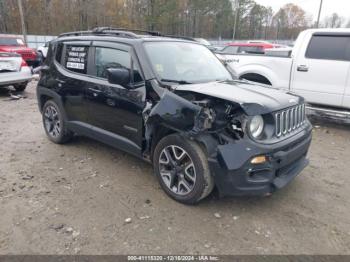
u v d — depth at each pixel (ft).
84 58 13.94
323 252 8.61
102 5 164.86
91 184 12.14
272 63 21.33
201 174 9.82
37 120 21.36
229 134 9.34
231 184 9.29
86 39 14.08
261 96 10.27
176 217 10.03
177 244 8.80
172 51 12.76
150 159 11.74
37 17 153.99
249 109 9.08
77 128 14.62
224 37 219.00
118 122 12.33
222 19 213.87
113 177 12.75
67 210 10.34
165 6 168.66
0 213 10.09
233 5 217.15
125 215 10.12
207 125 9.45
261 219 10.03
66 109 15.01
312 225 9.79
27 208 10.41
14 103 26.86
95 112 13.33
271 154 9.25
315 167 14.24
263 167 9.20
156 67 11.44
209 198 11.15
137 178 12.67
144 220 9.86
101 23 166.91
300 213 10.43
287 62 20.74
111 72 10.88
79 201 10.91
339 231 9.52
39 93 16.47
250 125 9.11
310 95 20.17
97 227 9.48
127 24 169.27
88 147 16.02
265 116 9.50
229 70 14.69
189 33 201.98
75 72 14.35
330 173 13.62
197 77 12.42
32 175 12.81
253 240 9.03
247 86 11.69
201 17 204.54
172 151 10.73
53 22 157.28
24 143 16.63
